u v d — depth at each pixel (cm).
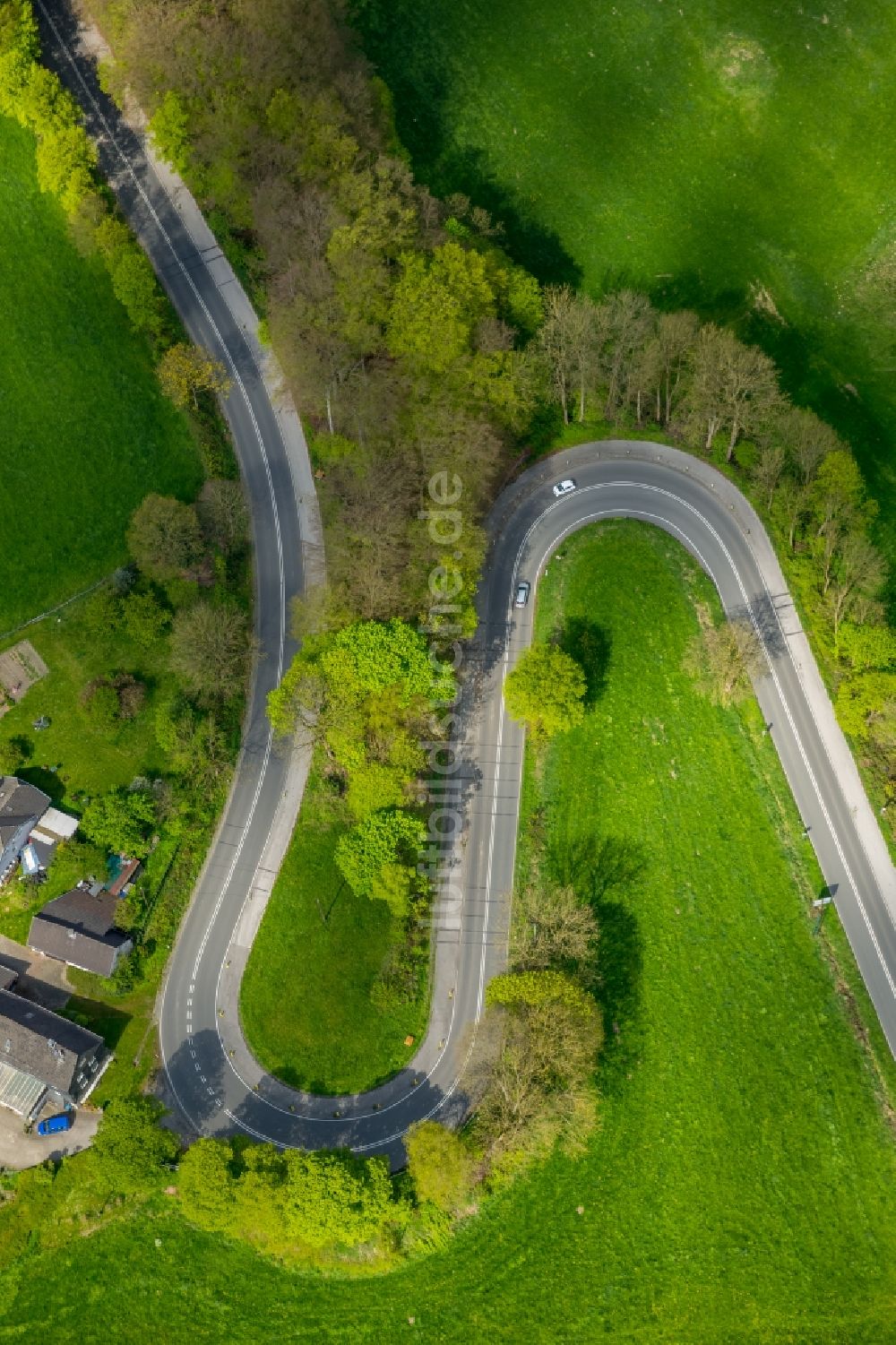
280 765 12862
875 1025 11362
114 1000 12075
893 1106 11019
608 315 13175
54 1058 11281
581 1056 10644
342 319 12888
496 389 12762
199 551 13225
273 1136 11450
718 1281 10600
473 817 12450
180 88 13950
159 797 12569
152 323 13900
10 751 12744
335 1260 10962
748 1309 10488
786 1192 10794
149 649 13212
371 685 11762
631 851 12175
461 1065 11600
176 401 13700
